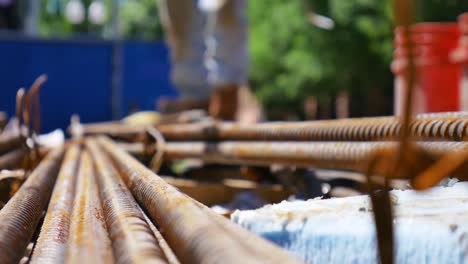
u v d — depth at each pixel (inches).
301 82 1152.8
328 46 1064.8
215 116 360.5
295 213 81.1
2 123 370.6
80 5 1785.2
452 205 77.9
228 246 51.1
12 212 89.4
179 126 247.9
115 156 172.9
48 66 695.1
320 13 1026.1
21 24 1279.5
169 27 394.0
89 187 128.5
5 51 684.7
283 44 1178.0
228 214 87.1
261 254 48.2
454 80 342.6
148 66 733.9
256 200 198.8
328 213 79.9
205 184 215.5
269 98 1306.6
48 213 101.0
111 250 68.7
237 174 240.1
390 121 127.6
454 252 66.8
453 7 896.9
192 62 390.6
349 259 73.7
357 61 1058.1
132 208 87.5
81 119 705.0
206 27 398.9
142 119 409.1
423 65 341.4
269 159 176.2
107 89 712.4
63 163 197.3
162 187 90.1
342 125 143.2
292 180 189.2
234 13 356.8
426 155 44.9
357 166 134.8
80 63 704.4
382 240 49.3
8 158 185.9
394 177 46.9
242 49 365.4
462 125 99.5
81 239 72.4
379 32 995.9
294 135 166.1
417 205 79.3
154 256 58.5
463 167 52.6
